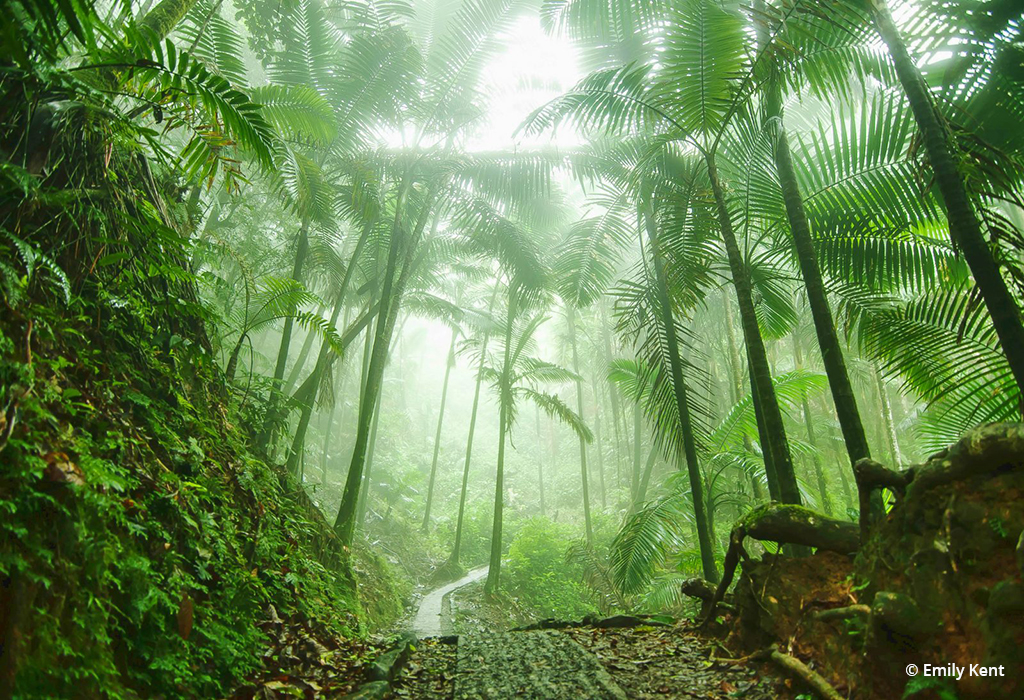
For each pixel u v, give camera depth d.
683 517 7.43
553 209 11.54
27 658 1.69
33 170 2.90
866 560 2.83
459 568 15.65
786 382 7.35
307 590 4.32
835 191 5.47
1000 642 1.97
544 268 11.06
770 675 2.98
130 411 3.21
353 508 7.62
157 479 2.95
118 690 1.98
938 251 5.28
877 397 15.30
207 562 2.95
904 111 5.13
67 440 2.26
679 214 5.87
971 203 3.24
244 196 10.46
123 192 3.71
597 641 4.14
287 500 5.60
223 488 3.94
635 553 6.67
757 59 4.66
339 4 8.38
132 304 3.57
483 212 10.16
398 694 3.15
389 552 15.40
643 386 7.54
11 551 1.77
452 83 9.12
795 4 4.25
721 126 5.04
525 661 3.58
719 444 7.73
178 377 4.00
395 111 8.48
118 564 2.18
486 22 9.03
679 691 2.94
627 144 8.57
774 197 5.62
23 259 2.59
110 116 3.08
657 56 5.06
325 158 8.39
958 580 2.22
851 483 15.41
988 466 2.23
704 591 4.28
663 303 6.44
